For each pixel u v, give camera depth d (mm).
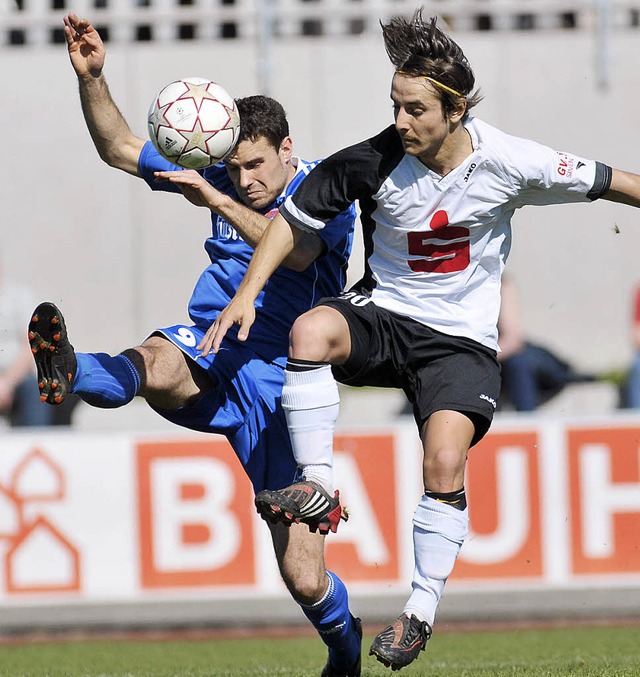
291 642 30250
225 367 18219
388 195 15625
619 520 31781
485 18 49562
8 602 31562
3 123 48969
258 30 48500
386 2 48562
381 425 31453
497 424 31844
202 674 21703
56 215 48906
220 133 16531
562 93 49219
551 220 48875
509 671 19594
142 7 48781
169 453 31641
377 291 16250
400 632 15062
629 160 49250
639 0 49656
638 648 26297
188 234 48875
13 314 47688
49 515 31656
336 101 48562
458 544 15688
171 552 31609
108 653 28484
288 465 18359
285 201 16000
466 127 15461
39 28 49125
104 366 16609
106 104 19000
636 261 48781
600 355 48625
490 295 16359
